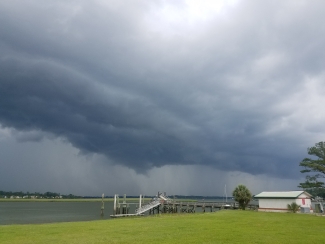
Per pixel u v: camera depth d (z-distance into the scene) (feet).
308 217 130.62
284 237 71.15
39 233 78.84
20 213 327.47
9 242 65.21
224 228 88.89
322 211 176.76
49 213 329.31
